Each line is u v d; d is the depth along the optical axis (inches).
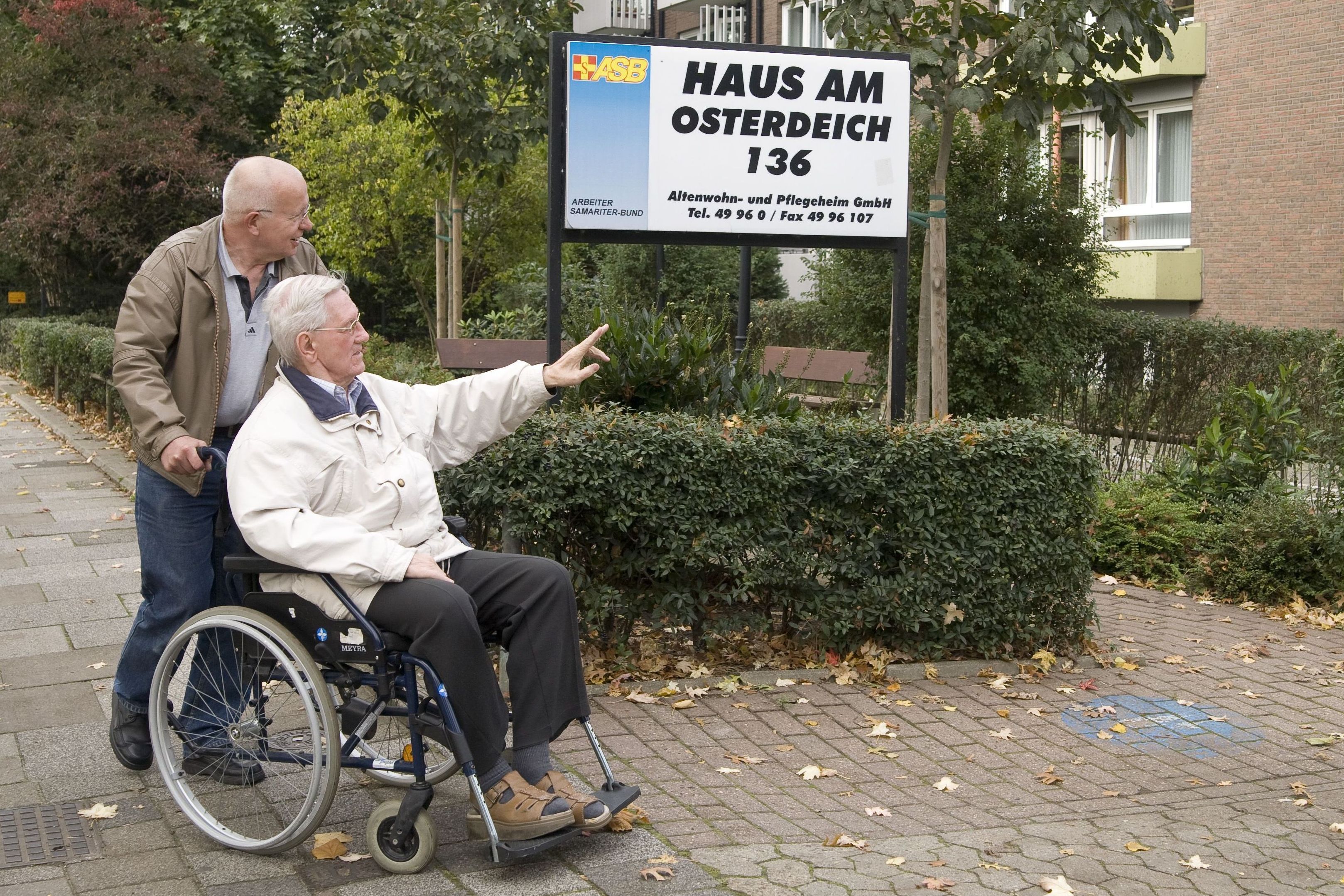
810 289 781.9
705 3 980.6
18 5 1031.6
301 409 141.4
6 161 915.4
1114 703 220.4
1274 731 210.5
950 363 466.3
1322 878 150.6
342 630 137.3
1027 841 157.8
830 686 218.1
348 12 500.1
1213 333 476.4
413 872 137.0
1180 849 158.1
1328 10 647.8
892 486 223.1
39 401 658.8
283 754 146.3
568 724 144.4
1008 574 230.4
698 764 179.5
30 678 206.7
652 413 231.0
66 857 141.4
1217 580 312.2
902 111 260.5
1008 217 466.3
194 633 144.3
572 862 141.3
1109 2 307.6
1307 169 665.6
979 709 211.9
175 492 154.3
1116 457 479.5
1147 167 761.0
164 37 999.6
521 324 607.2
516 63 503.5
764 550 217.8
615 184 248.4
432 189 768.9
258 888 134.1
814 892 136.2
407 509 144.3
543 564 144.3
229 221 153.9
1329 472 313.1
